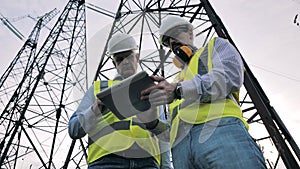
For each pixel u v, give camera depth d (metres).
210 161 1.76
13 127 14.12
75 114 2.43
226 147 1.74
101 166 2.31
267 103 6.60
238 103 2.19
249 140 1.81
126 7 10.32
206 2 8.46
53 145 13.09
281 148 4.84
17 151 13.92
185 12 9.39
